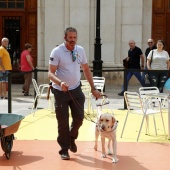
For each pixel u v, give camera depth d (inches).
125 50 777.6
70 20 771.4
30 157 304.8
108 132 287.3
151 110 380.5
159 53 567.8
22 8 807.7
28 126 420.8
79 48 297.3
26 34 809.5
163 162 293.4
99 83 497.0
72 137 303.3
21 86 785.6
